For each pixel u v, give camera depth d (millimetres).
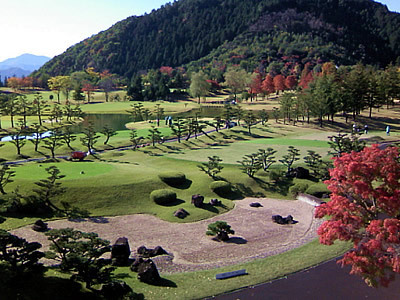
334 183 23094
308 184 50906
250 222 39812
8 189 41656
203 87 174375
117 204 42031
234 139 86938
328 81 119125
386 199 20281
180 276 27125
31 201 38562
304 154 66000
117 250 29078
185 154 68438
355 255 21188
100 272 24484
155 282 25812
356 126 92688
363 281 26391
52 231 25484
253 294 24625
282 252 31969
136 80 199625
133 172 51500
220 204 44281
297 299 24125
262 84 178375
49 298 22375
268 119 118000
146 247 32969
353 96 106875
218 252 32281
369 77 116312
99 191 43438
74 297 23031
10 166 54812
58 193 40188
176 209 42125
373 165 21141
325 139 83750
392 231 19047
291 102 109125
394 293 24875
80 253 24906
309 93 113125
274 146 74688
